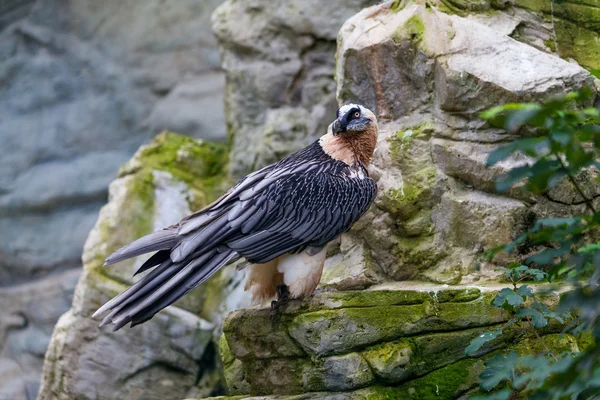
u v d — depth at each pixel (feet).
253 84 46.91
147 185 46.37
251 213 27.96
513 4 36.68
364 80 34.60
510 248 22.08
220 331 43.37
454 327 28.22
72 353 43.09
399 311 28.09
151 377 43.50
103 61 61.21
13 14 61.57
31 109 61.36
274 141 45.80
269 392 29.43
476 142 31.99
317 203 28.76
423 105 33.32
